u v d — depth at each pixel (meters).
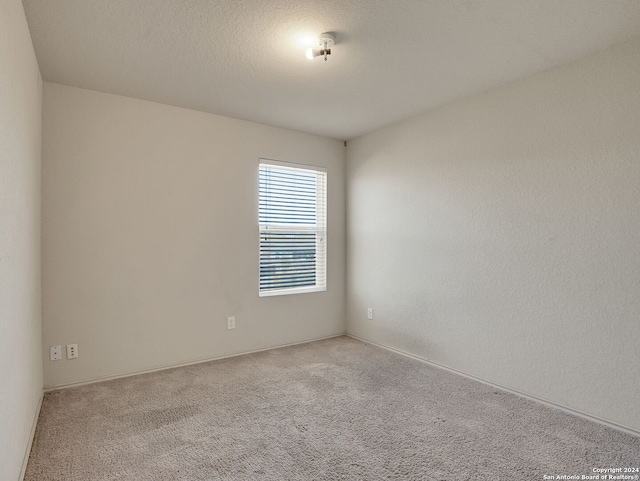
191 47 2.23
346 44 2.21
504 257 2.76
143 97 3.02
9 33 1.49
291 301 3.95
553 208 2.48
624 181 2.16
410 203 3.53
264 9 1.86
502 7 1.85
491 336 2.84
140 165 3.06
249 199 3.65
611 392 2.21
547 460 1.87
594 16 1.92
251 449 1.97
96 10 1.85
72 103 2.78
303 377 3.01
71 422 2.24
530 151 2.60
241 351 3.61
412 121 3.50
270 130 3.78
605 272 2.24
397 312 3.68
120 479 1.72
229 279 3.53
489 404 2.52
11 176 1.54
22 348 1.80
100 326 2.89
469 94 2.96
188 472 1.77
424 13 1.90
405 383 2.89
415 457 1.90
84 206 2.82
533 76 2.59
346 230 4.36
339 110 3.33
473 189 2.97
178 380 2.92
